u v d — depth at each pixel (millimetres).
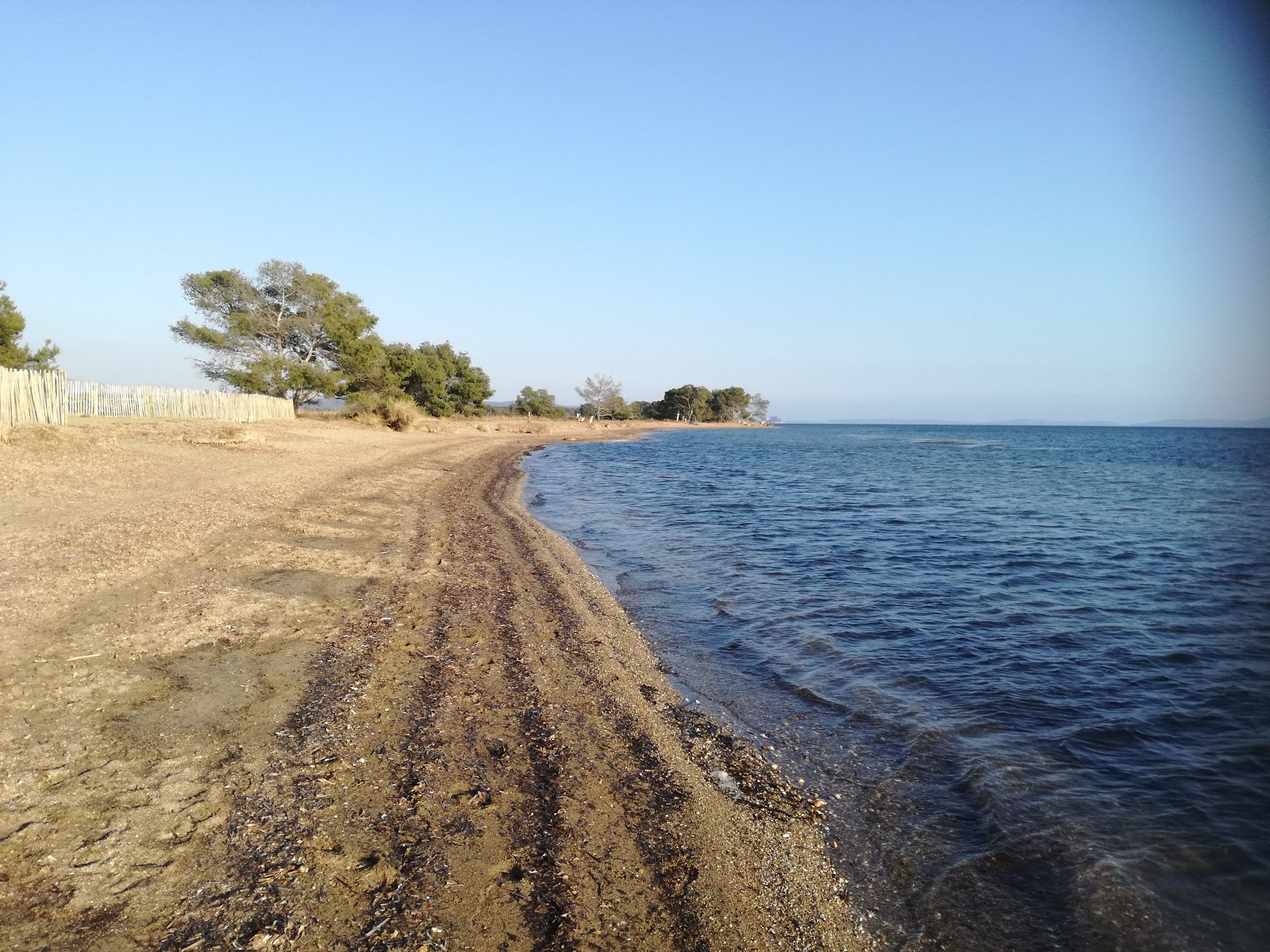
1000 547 15594
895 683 7234
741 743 5809
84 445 16188
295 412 42750
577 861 3906
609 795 4691
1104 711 6586
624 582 11367
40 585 7273
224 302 41156
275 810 3982
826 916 3768
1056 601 10734
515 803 4414
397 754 4816
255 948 2969
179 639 6398
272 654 6344
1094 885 4066
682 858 4078
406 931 3189
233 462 18703
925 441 97438
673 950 3344
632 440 75812
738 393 157500
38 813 3701
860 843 4492
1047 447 79000
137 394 26875
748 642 8484
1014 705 6688
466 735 5258
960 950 3582
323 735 4922
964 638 8789
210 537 10328
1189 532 17984
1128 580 12375
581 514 19234
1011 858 4336
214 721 4957
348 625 7363
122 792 3988
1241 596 11195
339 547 11023
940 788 5176
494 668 6734
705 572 12281
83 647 5961
